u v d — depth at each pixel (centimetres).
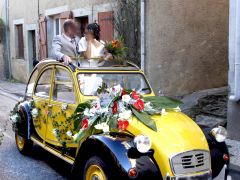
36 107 657
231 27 701
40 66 677
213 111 864
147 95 589
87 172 474
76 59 606
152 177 429
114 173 432
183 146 445
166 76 1010
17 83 1780
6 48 1973
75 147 538
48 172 621
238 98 701
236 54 691
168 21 1002
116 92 491
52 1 1505
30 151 703
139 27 1034
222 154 490
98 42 663
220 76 1066
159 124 472
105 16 1161
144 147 429
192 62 1030
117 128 473
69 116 553
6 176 600
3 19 1978
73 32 675
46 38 1555
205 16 1034
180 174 436
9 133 870
